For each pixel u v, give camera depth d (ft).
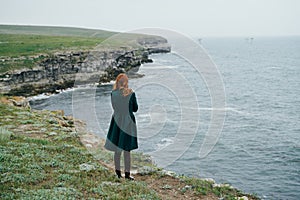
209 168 61.57
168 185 25.81
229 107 133.18
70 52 172.14
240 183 61.62
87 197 21.68
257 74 249.14
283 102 154.61
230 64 255.50
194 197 24.62
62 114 61.00
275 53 563.07
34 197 20.40
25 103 72.02
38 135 40.34
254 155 76.18
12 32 418.72
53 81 169.37
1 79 159.43
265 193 59.26
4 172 25.03
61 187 22.89
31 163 27.45
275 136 94.79
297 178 66.23
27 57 178.40
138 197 22.12
